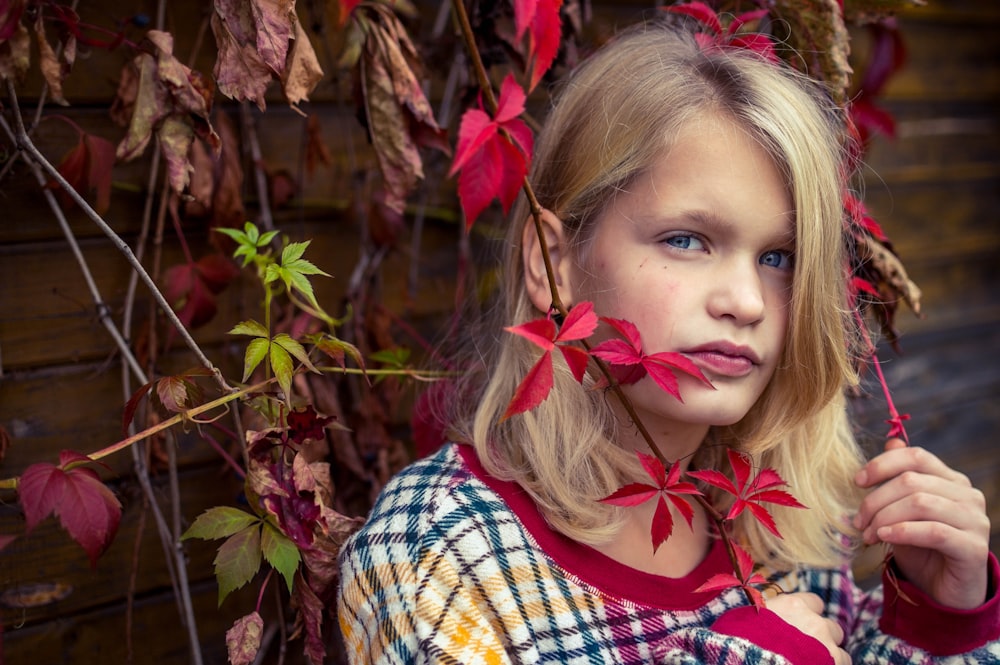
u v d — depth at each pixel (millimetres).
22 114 965
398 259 1287
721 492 999
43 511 685
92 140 904
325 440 1081
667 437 905
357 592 817
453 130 1287
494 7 1061
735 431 984
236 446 1091
